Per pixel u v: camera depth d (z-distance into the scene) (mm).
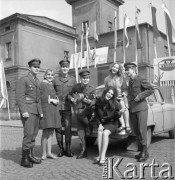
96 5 30953
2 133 11945
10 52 25188
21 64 24406
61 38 28875
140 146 6203
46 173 4801
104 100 5500
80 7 32250
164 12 15812
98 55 23969
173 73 15125
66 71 6406
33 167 5270
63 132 6410
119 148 7059
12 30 24766
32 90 5613
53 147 7566
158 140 8445
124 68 6211
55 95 6098
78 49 31219
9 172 4918
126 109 5941
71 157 6156
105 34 28469
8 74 24781
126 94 6008
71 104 6363
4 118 23094
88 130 6199
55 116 5961
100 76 23828
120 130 5793
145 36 25062
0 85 19719
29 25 25359
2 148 7586
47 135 6039
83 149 6113
